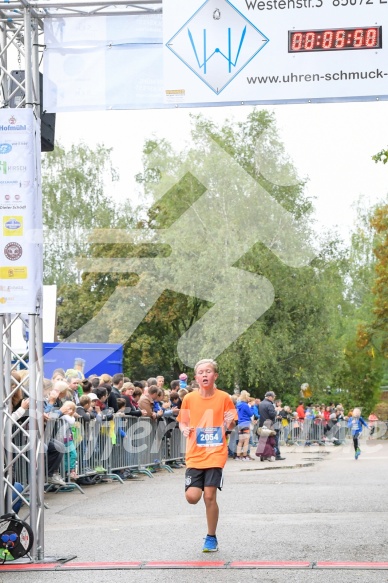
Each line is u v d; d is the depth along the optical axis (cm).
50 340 1930
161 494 1284
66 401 1297
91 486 1415
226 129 3666
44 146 866
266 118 3628
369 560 723
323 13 825
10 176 795
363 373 4438
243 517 1001
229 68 831
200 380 790
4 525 757
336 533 859
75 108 851
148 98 848
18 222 795
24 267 794
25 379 800
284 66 828
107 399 1499
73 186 3766
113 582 663
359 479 1502
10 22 831
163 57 836
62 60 850
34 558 764
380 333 4003
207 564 717
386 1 821
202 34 834
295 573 677
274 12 827
